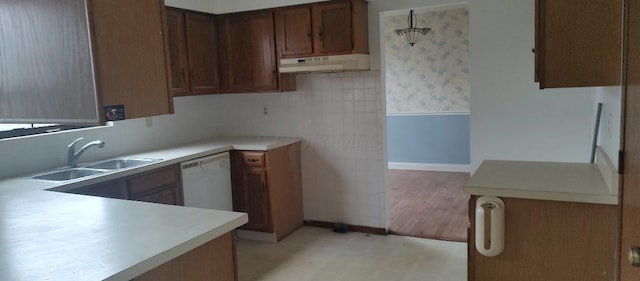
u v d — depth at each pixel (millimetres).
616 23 1701
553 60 1799
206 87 4172
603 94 2488
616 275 1742
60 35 1127
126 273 1295
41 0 1133
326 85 4207
